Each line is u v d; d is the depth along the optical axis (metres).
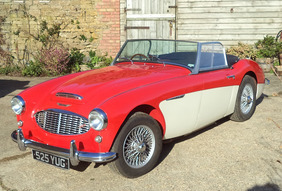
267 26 10.73
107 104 3.24
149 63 4.70
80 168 3.92
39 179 3.67
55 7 11.23
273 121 5.44
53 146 3.46
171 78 3.99
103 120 3.13
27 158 4.23
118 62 5.00
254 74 5.48
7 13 11.33
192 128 4.29
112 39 11.29
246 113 5.43
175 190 3.36
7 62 11.48
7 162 4.11
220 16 10.88
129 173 3.50
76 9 11.19
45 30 11.38
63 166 3.41
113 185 3.49
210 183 3.48
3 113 6.26
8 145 4.67
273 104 6.50
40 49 11.34
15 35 11.44
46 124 3.53
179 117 3.99
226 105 4.85
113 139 3.26
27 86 8.86
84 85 3.76
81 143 3.32
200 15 10.95
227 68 4.90
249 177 3.59
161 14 11.04
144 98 3.50
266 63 9.89
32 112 3.68
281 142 4.56
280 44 10.27
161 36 11.19
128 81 3.79
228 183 3.47
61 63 10.81
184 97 3.98
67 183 3.57
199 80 4.21
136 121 3.41
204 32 11.04
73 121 3.37
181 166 3.90
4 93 8.00
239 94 5.15
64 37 11.38
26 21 11.34
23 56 11.52
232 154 4.20
